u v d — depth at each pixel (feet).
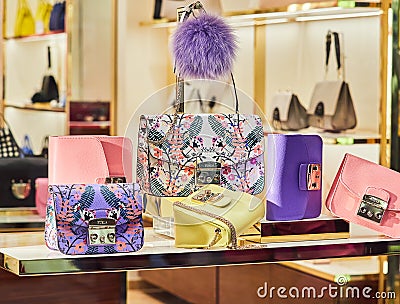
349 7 8.46
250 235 6.15
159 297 12.00
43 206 8.34
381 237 6.57
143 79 11.77
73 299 7.89
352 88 9.25
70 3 11.30
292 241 6.28
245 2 9.79
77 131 11.49
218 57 6.09
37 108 11.67
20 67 11.83
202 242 5.90
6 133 9.64
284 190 6.27
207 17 6.13
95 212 5.65
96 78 11.53
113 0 11.50
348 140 8.55
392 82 8.57
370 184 6.58
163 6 11.46
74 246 5.57
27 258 5.44
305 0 8.86
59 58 11.59
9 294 7.64
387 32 8.57
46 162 8.59
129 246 5.71
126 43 11.65
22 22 11.84
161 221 6.39
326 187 9.05
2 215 8.28
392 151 8.57
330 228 6.43
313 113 9.71
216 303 10.79
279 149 6.29
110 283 8.06
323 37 9.71
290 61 10.31
